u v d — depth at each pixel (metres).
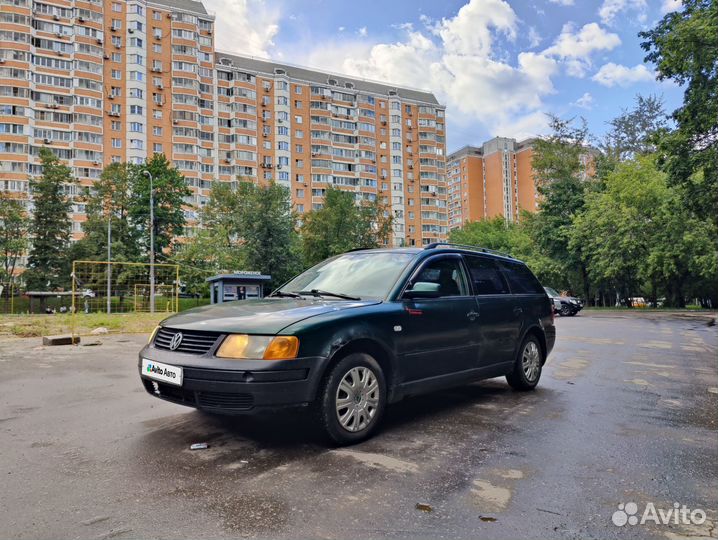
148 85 62.31
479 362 4.87
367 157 80.12
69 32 57.41
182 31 64.25
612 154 42.16
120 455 3.39
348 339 3.59
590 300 43.78
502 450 3.52
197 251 39.19
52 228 43.50
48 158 44.22
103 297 19.31
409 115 85.50
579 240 35.50
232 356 3.33
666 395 5.48
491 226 71.50
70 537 2.25
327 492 2.76
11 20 54.50
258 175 71.00
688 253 29.70
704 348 10.14
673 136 16.97
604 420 4.37
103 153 59.25
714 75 14.80
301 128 75.38
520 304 5.55
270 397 3.23
